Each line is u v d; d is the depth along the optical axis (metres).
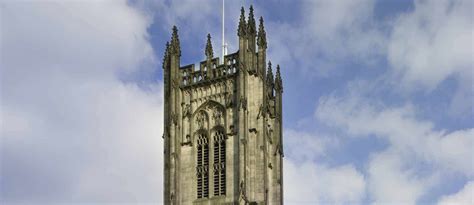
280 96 190.50
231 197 163.00
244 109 168.88
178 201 165.88
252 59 176.62
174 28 183.88
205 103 174.88
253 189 165.00
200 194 167.12
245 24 177.75
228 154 167.12
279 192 178.12
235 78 174.12
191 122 174.38
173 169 168.38
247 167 164.50
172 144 170.75
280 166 181.38
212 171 167.62
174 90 176.62
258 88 175.75
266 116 176.62
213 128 171.75
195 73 179.00
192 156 170.88
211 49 180.38
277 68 193.62
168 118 175.38
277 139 184.12
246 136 167.00
